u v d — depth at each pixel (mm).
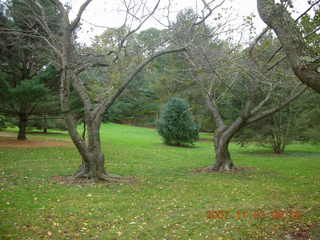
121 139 27078
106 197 7371
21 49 16453
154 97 39719
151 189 8469
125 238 4879
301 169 13094
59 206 6465
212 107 12773
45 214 5902
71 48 9641
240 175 11250
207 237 4973
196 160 15617
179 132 24250
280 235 5074
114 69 9789
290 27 5176
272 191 8531
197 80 12867
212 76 12680
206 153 19516
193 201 7242
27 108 19547
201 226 5477
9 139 20188
